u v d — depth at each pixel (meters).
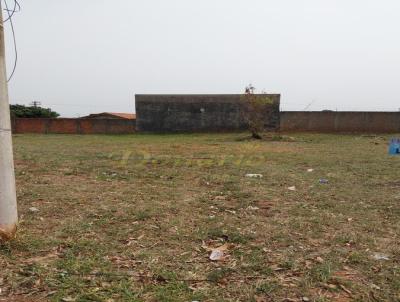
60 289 2.42
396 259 3.00
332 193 5.56
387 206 4.75
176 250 3.19
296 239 3.48
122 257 3.00
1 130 3.10
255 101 20.34
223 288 2.48
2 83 3.07
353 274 2.71
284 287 2.49
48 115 36.91
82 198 5.10
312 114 25.59
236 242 3.40
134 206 4.67
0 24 3.05
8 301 2.28
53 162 9.21
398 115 24.78
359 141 18.06
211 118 27.19
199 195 5.40
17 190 5.57
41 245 3.20
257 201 5.02
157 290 2.43
